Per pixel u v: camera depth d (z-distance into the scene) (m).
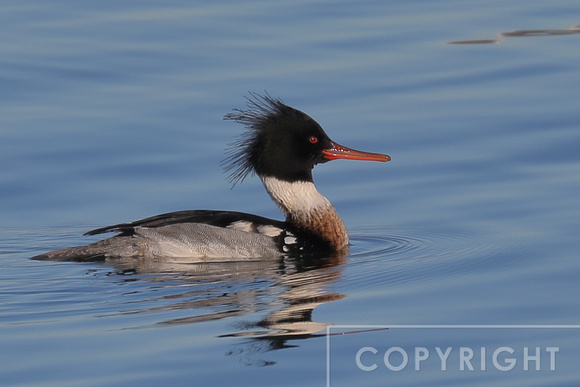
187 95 22.03
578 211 16.94
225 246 15.82
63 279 14.55
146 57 23.92
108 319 12.65
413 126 20.77
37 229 17.34
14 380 10.70
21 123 20.92
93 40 24.89
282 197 16.59
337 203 18.41
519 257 15.19
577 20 26.42
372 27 25.94
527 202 17.53
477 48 24.53
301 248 16.17
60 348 11.60
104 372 10.88
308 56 24.02
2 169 19.25
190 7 27.38
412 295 13.57
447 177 18.91
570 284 13.73
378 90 22.33
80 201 18.34
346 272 14.94
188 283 14.32
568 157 19.23
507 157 19.44
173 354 11.38
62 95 22.19
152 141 20.33
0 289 14.02
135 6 27.48
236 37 25.20
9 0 28.05
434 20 26.50
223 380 10.70
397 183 18.92
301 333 12.02
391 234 17.09
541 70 23.23
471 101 21.81
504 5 27.72
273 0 28.11
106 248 15.77
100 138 20.39
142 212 17.97
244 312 12.93
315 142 16.61
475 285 13.96
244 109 21.14
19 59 23.70
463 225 17.02
